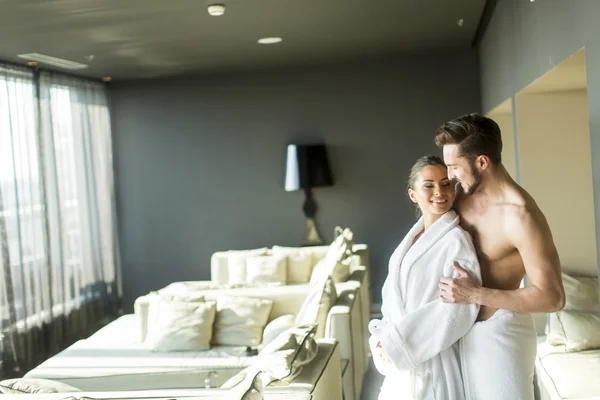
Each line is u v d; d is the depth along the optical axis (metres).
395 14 4.83
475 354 1.99
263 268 6.14
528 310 1.90
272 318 4.88
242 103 7.25
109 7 4.05
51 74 6.21
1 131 5.46
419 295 2.04
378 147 7.07
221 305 4.77
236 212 7.33
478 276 1.98
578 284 3.78
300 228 7.26
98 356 4.40
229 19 4.61
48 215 6.03
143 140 7.39
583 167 3.93
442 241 2.04
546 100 3.89
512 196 1.97
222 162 7.31
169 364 4.18
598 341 3.48
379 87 7.04
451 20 5.24
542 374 3.35
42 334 5.87
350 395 4.04
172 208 7.40
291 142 7.20
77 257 6.52
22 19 4.21
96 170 7.02
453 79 6.90
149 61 6.13
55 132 6.26
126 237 7.48
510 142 5.59
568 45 2.56
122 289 7.51
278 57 6.41
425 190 2.07
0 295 5.35
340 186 7.16
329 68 7.10
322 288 4.18
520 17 3.66
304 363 2.83
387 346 2.02
